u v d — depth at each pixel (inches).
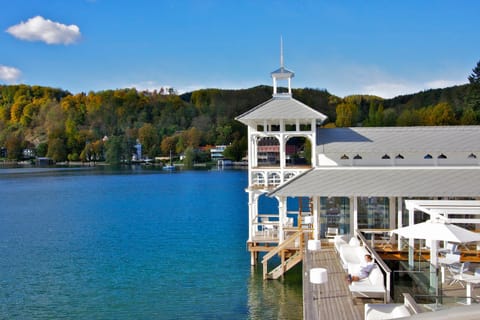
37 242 1475.1
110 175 4955.7
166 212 2146.9
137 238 1520.7
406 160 1082.7
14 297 924.0
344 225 1000.2
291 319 789.2
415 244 885.8
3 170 5999.0
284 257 998.4
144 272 1092.5
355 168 1043.3
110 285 994.7
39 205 2474.2
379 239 971.3
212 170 5772.6
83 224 1829.5
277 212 2213.3
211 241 1444.4
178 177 4586.6
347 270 711.1
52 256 1272.1
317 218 979.9
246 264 1144.8
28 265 1174.3
